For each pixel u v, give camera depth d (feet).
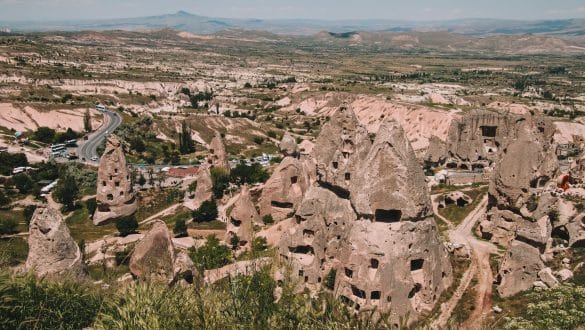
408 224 148.56
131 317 66.59
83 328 73.82
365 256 145.69
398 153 148.77
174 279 143.54
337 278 157.69
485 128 357.61
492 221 215.51
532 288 153.38
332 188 202.59
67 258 141.49
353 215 164.04
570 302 98.22
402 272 144.97
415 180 149.89
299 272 175.52
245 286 66.85
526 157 208.13
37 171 487.20
